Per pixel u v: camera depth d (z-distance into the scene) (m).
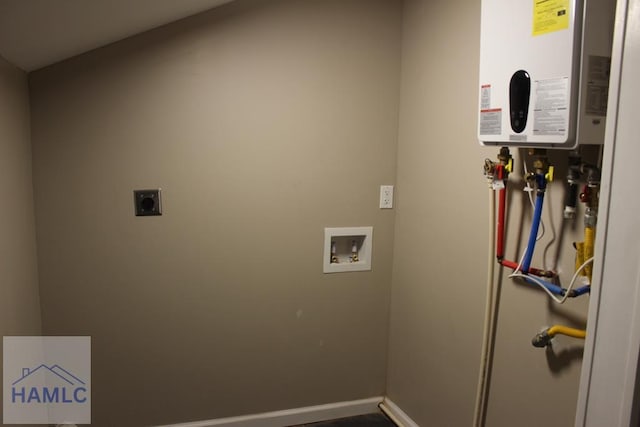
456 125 1.80
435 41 1.91
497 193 1.59
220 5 1.90
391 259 2.30
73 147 1.84
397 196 2.24
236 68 1.95
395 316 2.30
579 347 1.34
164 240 1.98
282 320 2.18
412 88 2.08
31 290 1.79
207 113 1.94
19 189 1.67
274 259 2.12
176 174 1.95
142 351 2.02
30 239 1.78
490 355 1.68
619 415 0.75
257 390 2.20
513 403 1.59
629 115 0.72
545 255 1.44
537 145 1.23
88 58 1.81
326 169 2.13
